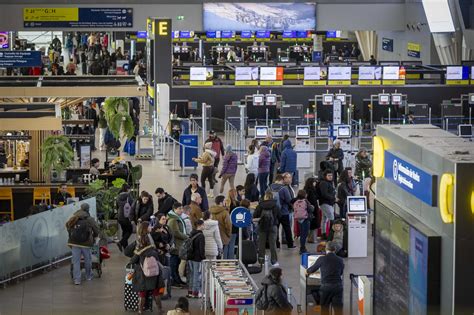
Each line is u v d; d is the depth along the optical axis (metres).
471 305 13.19
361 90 47.69
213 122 44.62
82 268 22.97
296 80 48.47
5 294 21.59
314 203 25.25
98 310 20.61
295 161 30.55
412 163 14.62
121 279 22.75
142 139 39.91
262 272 23.17
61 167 28.80
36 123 25.69
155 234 21.28
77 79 32.62
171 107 44.62
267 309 18.12
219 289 18.70
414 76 49.62
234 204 23.95
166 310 20.69
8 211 28.28
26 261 22.75
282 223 25.16
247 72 47.28
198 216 23.20
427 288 13.71
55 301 21.14
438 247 13.66
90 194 26.09
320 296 19.30
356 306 20.19
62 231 23.88
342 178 26.50
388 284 15.65
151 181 32.66
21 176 29.41
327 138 36.31
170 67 46.62
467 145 14.61
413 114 44.41
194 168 34.69
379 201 16.12
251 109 44.75
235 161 30.38
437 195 13.74
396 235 15.12
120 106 34.81
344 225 24.78
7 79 32.47
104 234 24.75
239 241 21.30
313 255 20.25
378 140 16.45
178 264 22.16
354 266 23.84
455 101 45.84
